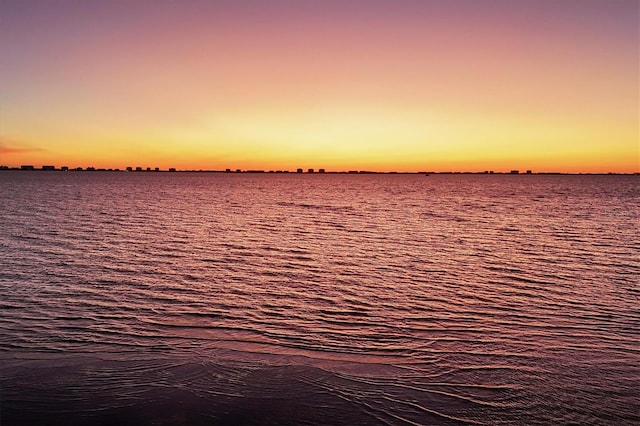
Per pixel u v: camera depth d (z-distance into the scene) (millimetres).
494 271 21969
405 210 56812
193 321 14281
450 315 15195
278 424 8266
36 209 50938
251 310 15531
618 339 12969
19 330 13109
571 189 129625
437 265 23312
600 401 9281
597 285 19219
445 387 9820
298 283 19391
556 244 30141
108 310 15172
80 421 8281
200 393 9344
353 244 29797
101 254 25016
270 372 10422
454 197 87625
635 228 38562
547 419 8594
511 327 13992
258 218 45688
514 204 68000
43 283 18547
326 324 14195
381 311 15609
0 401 8906
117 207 55719
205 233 34125
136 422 8273
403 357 11523
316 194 98000
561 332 13570
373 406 8945
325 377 10203
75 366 10609
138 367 10602
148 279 19594
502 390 9703
